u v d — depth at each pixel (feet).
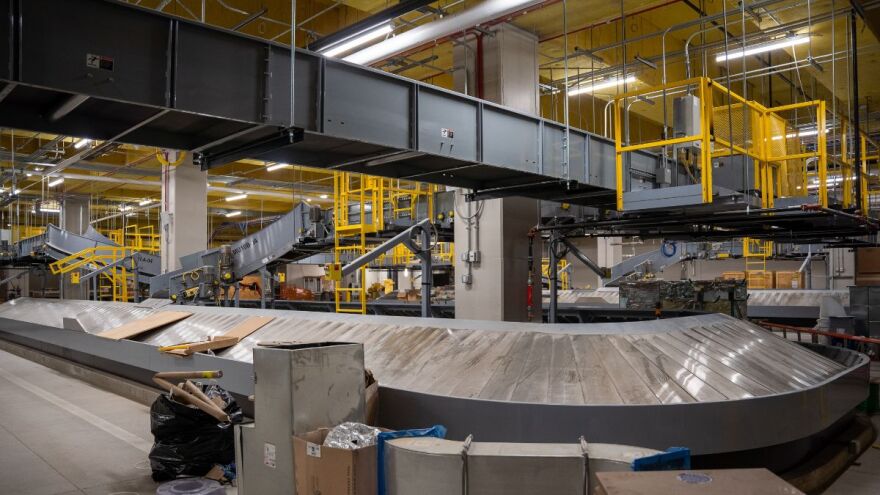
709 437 16.42
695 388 17.71
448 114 24.86
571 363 19.22
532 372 19.01
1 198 82.17
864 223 32.71
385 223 45.52
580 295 72.13
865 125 60.29
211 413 17.85
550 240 39.96
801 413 18.26
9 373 39.78
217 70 18.53
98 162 75.46
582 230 40.14
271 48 19.57
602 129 67.10
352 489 12.32
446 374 20.12
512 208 38.60
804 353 24.25
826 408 19.79
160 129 20.71
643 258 54.39
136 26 17.12
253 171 87.56
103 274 71.36
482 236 38.73
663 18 52.01
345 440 13.33
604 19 40.16
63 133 18.60
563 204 40.68
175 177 67.10
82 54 16.19
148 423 25.59
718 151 26.30
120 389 32.14
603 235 41.11
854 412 26.43
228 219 134.82
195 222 67.97
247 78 19.16
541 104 62.90
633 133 70.18
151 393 29.22
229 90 18.75
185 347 28.37
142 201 104.58
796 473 18.37
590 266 41.06
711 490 7.75
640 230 40.29
